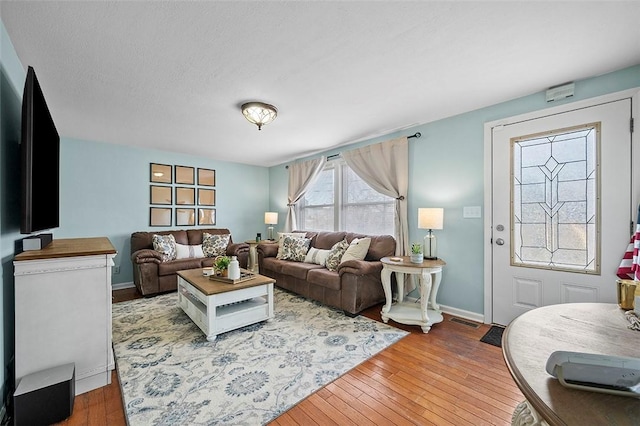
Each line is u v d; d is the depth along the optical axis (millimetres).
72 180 3834
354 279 2910
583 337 862
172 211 4719
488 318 2748
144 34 1645
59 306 1631
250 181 5781
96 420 1485
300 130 3508
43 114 1841
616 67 2049
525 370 691
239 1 1393
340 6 1432
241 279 2801
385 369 1968
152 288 3725
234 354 2170
